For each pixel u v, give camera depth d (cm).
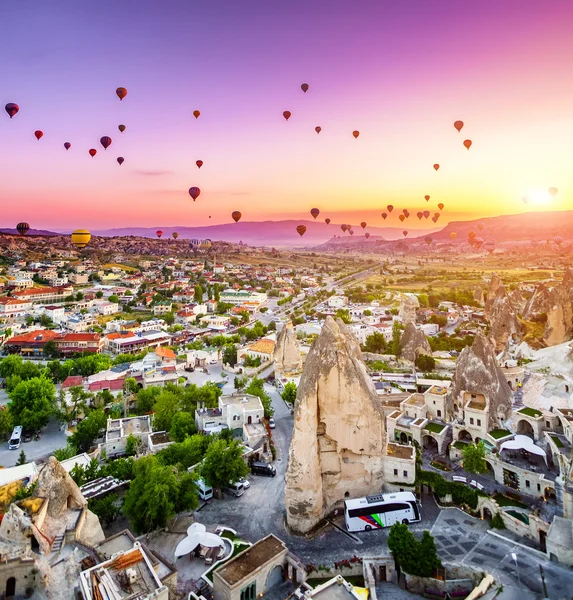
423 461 8319
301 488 6819
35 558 4769
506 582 5325
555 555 5638
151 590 4528
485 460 7675
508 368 11000
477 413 8400
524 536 6288
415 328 16100
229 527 7088
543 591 5144
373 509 6844
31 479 7938
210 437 9375
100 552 5519
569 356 10919
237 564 5734
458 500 7212
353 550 6425
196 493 7738
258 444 9756
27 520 5016
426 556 5697
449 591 5616
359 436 7206
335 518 7188
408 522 6838
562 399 9275
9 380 14350
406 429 9088
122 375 14925
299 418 6862
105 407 12781
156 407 11188
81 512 5675
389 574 5991
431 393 9719
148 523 6738
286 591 5822
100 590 4438
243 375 15812
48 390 12262
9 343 19850
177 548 5916
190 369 16912
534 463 7588
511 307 18125
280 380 13962
